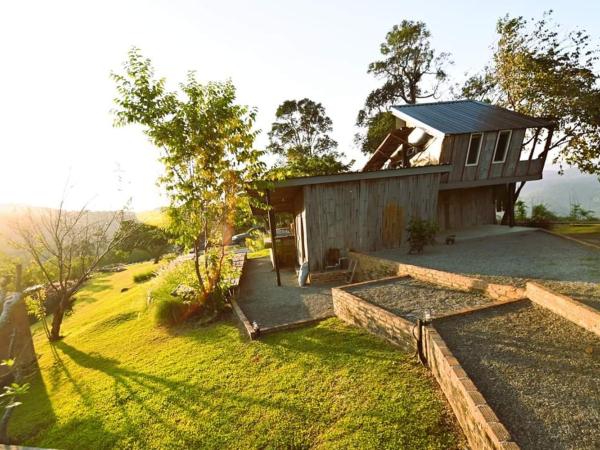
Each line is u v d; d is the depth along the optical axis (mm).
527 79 15930
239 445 3678
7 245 10070
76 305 14938
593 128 14688
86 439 4234
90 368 6781
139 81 6973
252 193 10445
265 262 15664
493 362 3869
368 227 11234
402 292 6859
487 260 8555
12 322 7375
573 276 6371
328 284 10359
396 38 27844
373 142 29766
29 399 6008
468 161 13383
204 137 7410
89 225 11766
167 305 8367
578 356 3787
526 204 20297
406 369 4551
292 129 38094
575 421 2855
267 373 5117
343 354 5297
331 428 3678
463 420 3312
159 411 4594
